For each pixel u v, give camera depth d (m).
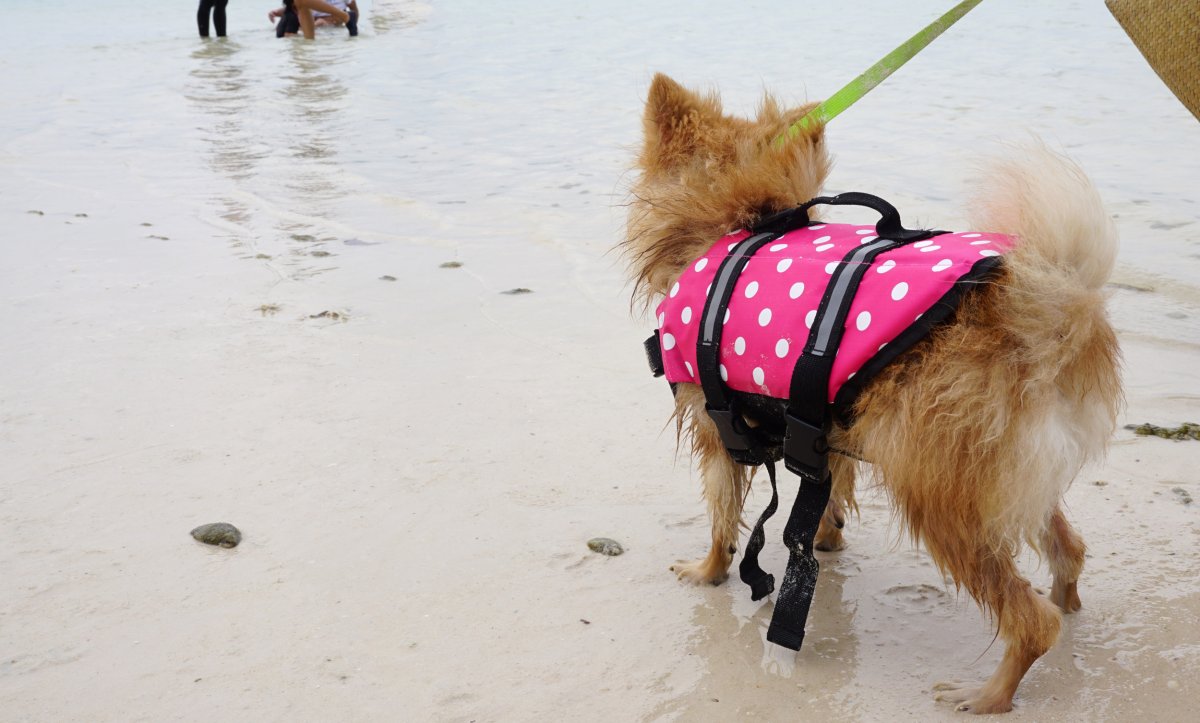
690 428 1.62
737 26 6.67
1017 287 1.37
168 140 4.23
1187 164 3.17
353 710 1.45
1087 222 1.38
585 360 2.10
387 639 1.54
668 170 1.65
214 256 2.70
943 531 1.42
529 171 3.61
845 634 1.56
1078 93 4.22
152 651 1.52
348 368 2.07
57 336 2.16
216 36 7.62
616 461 1.84
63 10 9.41
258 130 4.41
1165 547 1.64
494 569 1.64
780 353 1.46
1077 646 1.52
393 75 5.71
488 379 2.04
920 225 2.63
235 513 1.72
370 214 3.14
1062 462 1.39
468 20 7.95
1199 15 1.42
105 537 1.67
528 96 4.93
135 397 1.97
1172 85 1.45
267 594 1.59
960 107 4.07
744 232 1.58
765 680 1.50
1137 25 1.46
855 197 1.52
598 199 3.22
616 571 1.65
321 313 2.28
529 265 2.62
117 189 3.43
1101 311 1.40
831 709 1.46
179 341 2.15
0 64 6.30
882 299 1.42
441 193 3.37
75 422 1.90
